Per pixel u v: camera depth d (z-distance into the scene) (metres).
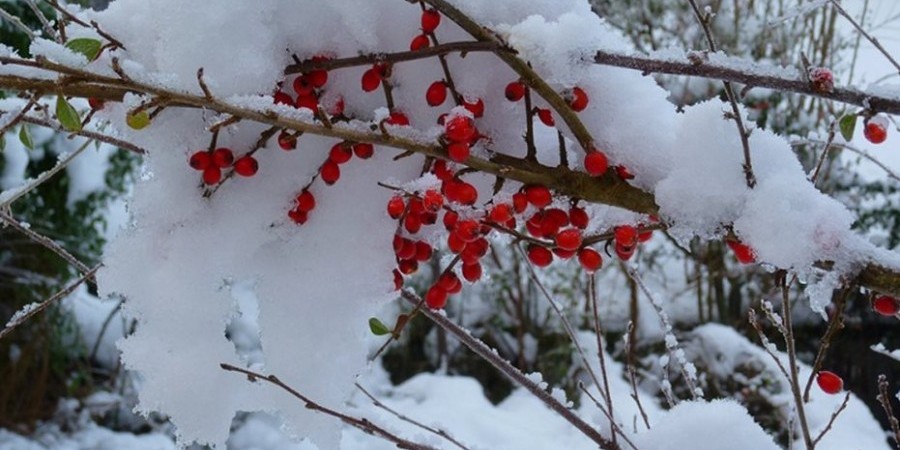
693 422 0.53
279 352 0.47
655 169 0.44
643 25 2.10
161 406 0.46
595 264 0.44
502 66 0.47
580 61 0.44
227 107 0.40
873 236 1.96
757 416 1.60
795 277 0.44
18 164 1.64
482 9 0.46
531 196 0.43
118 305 2.02
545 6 0.47
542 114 0.46
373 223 0.47
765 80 0.41
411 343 2.23
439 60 0.47
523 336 2.17
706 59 0.42
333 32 0.46
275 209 0.46
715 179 0.43
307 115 0.41
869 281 0.40
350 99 0.47
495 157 0.44
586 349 1.97
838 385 0.44
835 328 0.41
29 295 1.79
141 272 0.45
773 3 1.96
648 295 0.62
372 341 2.17
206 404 0.46
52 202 1.75
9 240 1.78
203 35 0.44
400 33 0.47
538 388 0.57
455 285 0.46
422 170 0.47
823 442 1.23
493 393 2.14
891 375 1.88
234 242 0.46
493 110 0.47
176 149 0.45
